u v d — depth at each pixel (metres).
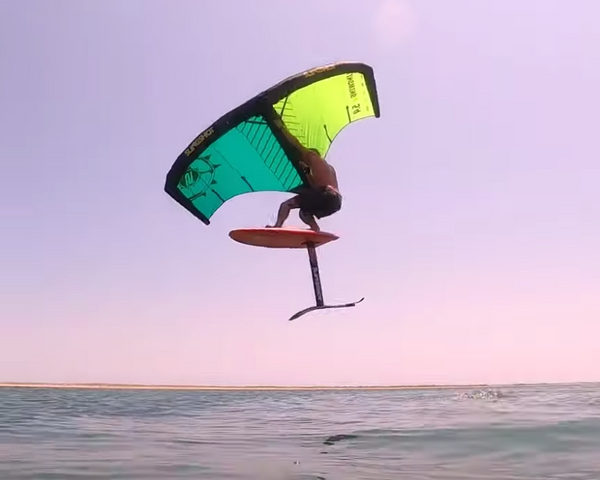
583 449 11.30
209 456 11.02
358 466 9.66
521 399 34.50
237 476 8.83
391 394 60.94
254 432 16.02
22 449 12.30
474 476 8.67
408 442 12.73
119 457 10.96
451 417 19.67
